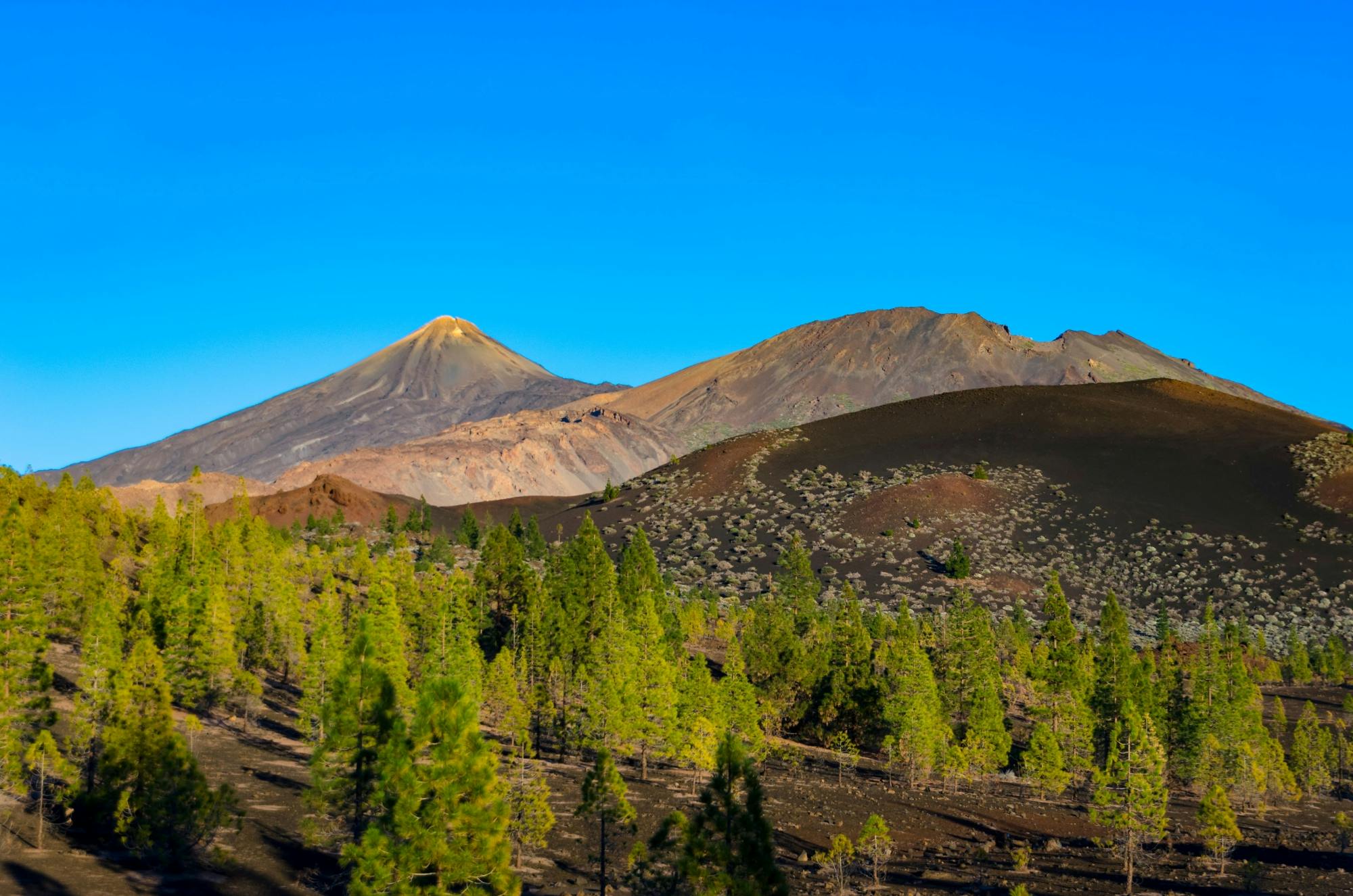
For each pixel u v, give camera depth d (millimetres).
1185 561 192750
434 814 36094
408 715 71062
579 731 78438
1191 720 88750
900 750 83938
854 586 179125
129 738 48219
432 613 93688
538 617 97562
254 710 81125
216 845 48906
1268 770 88812
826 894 50719
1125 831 61031
